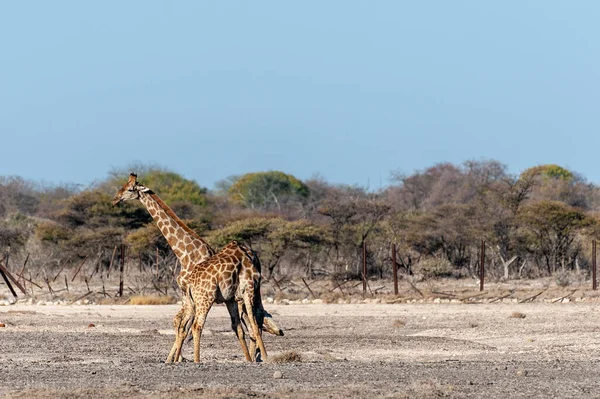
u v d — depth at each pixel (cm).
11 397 1263
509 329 2586
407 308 3272
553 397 1322
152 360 1842
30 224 6003
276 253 4775
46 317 2903
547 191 7088
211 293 1716
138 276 4331
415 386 1374
